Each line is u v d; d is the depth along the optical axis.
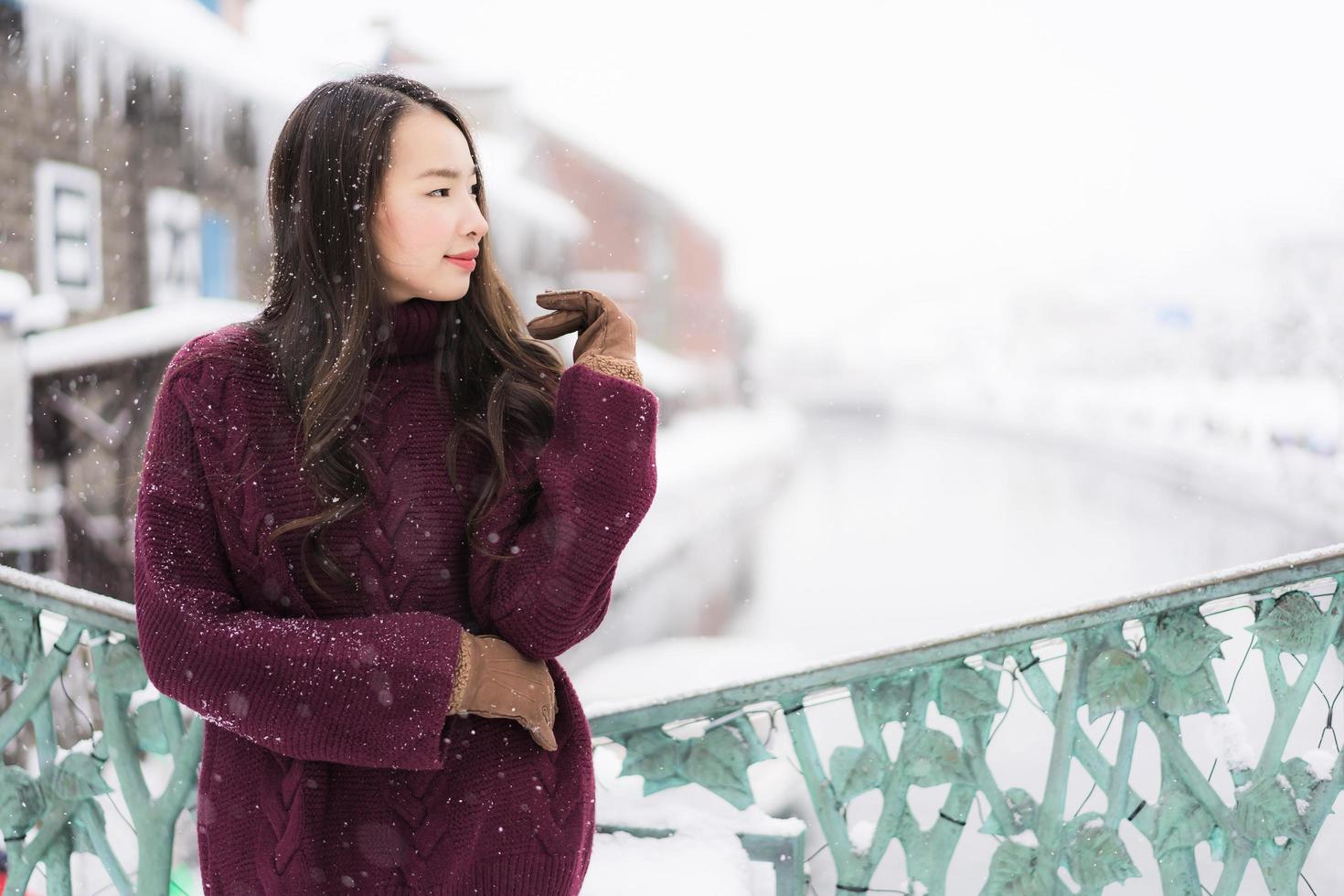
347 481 1.27
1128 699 1.57
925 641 1.61
